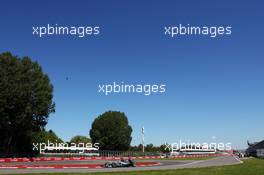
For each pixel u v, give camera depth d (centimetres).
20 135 8800
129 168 4981
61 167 5169
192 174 3506
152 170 4175
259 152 12194
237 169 4222
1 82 7419
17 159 7131
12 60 7681
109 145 13425
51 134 12144
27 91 7650
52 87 8219
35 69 8000
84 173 3531
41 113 7975
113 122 13425
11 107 7494
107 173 3550
